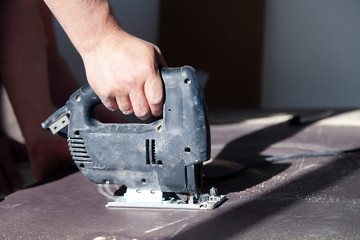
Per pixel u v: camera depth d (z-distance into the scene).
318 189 1.60
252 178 1.79
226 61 5.63
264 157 2.14
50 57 2.86
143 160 1.44
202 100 1.37
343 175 1.77
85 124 1.49
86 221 1.40
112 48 1.38
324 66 5.95
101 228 1.33
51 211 1.53
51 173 2.23
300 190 1.60
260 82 5.65
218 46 5.62
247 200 1.51
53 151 2.19
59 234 1.31
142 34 5.17
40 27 2.36
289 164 1.98
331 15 5.88
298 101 6.03
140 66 1.34
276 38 6.00
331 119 3.34
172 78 1.37
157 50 1.42
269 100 6.04
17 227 1.39
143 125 1.44
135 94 1.37
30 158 2.25
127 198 1.52
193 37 5.60
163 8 5.57
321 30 5.91
